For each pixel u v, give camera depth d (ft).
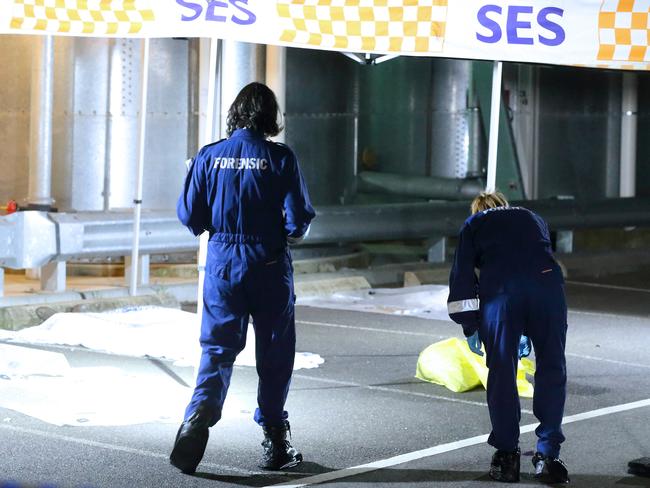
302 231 57.82
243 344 58.18
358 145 158.61
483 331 57.57
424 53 71.97
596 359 91.25
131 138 133.49
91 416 68.59
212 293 57.41
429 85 154.61
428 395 77.46
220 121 86.48
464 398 76.64
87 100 132.46
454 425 69.00
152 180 134.51
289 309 58.13
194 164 58.29
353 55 79.05
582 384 81.35
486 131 150.92
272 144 57.77
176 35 68.44
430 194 150.92
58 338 92.73
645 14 72.18
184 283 118.11
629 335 103.30
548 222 149.38
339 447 63.57
